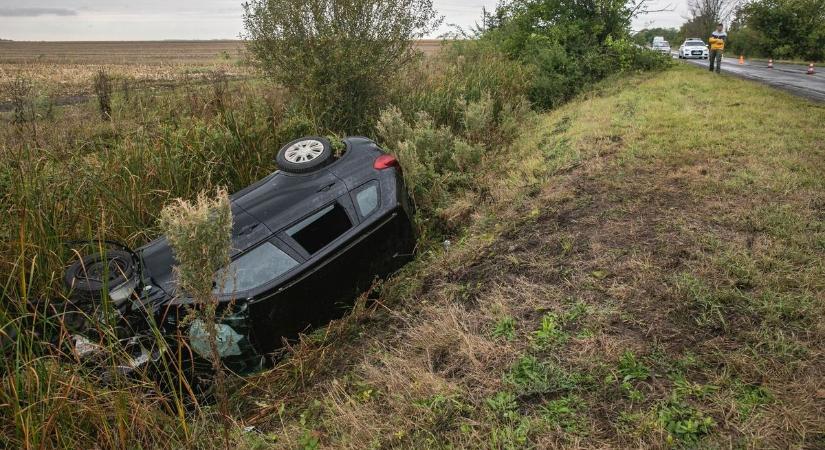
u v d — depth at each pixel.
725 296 3.65
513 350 3.59
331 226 4.72
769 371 2.97
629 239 4.73
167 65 44.09
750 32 40.00
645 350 3.32
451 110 10.52
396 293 4.95
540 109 13.15
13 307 4.23
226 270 3.10
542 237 5.20
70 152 6.79
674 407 2.82
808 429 2.58
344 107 9.57
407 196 5.68
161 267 4.26
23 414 3.30
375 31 9.60
